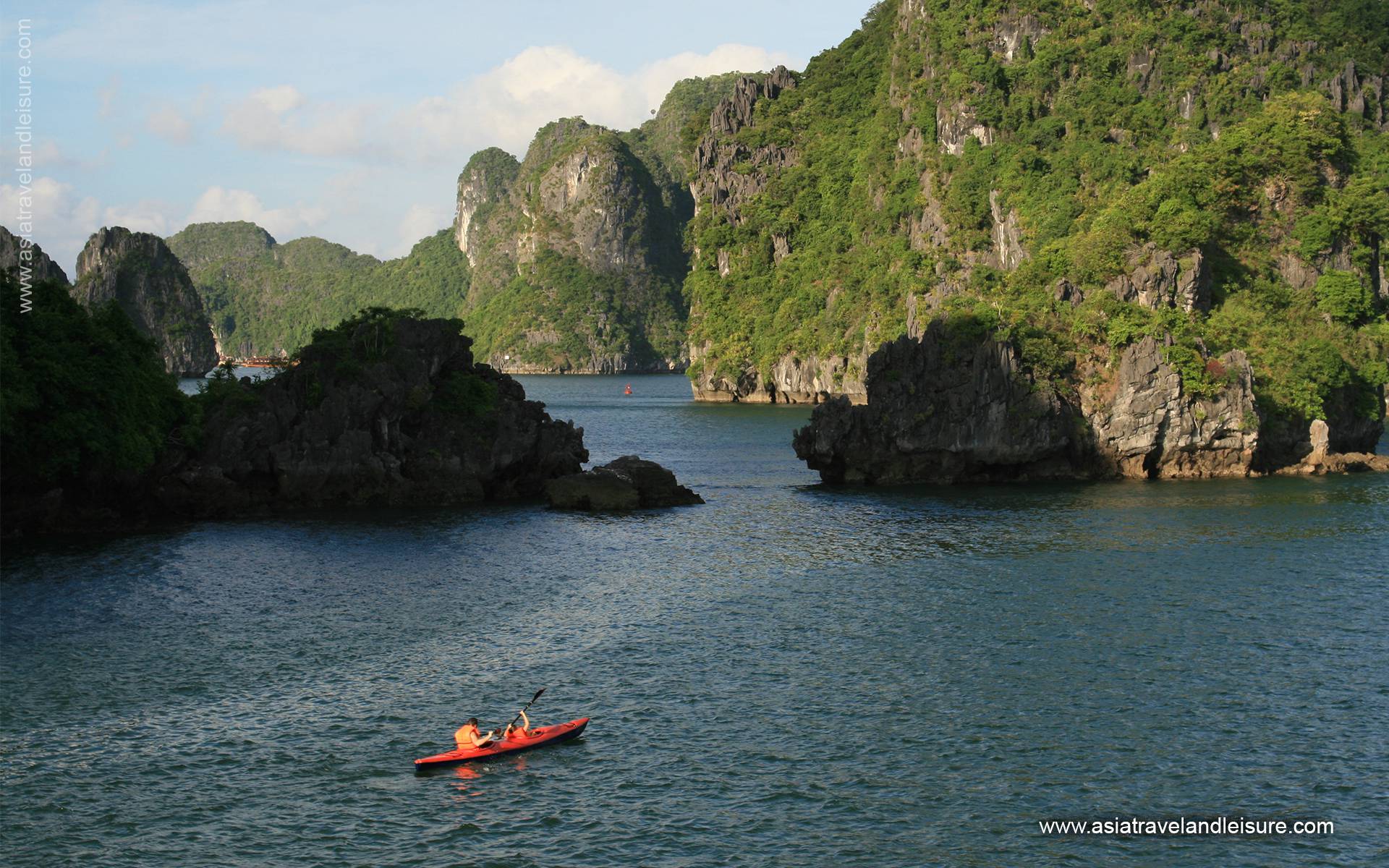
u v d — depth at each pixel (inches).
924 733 1722.4
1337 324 5132.9
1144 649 2094.0
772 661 2039.9
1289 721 1763.0
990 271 7101.4
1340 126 5925.2
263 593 2464.3
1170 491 3868.1
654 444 5964.6
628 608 2384.4
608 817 1481.3
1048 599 2433.6
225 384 3668.8
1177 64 7229.3
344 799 1526.8
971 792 1542.8
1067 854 1397.6
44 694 1857.8
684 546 3011.8
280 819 1473.9
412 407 3754.9
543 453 3934.5
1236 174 5511.8
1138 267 4699.8
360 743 1696.6
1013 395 4126.5
